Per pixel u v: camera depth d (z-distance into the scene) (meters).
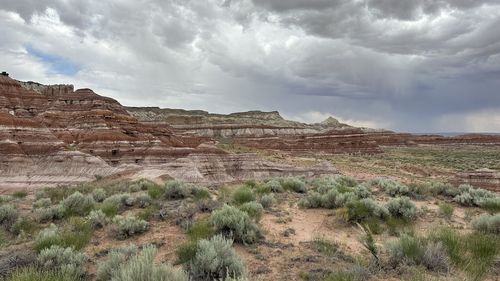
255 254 9.60
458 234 9.32
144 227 12.35
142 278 5.77
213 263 7.33
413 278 6.79
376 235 11.82
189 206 15.41
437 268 7.42
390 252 8.31
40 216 15.19
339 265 8.44
